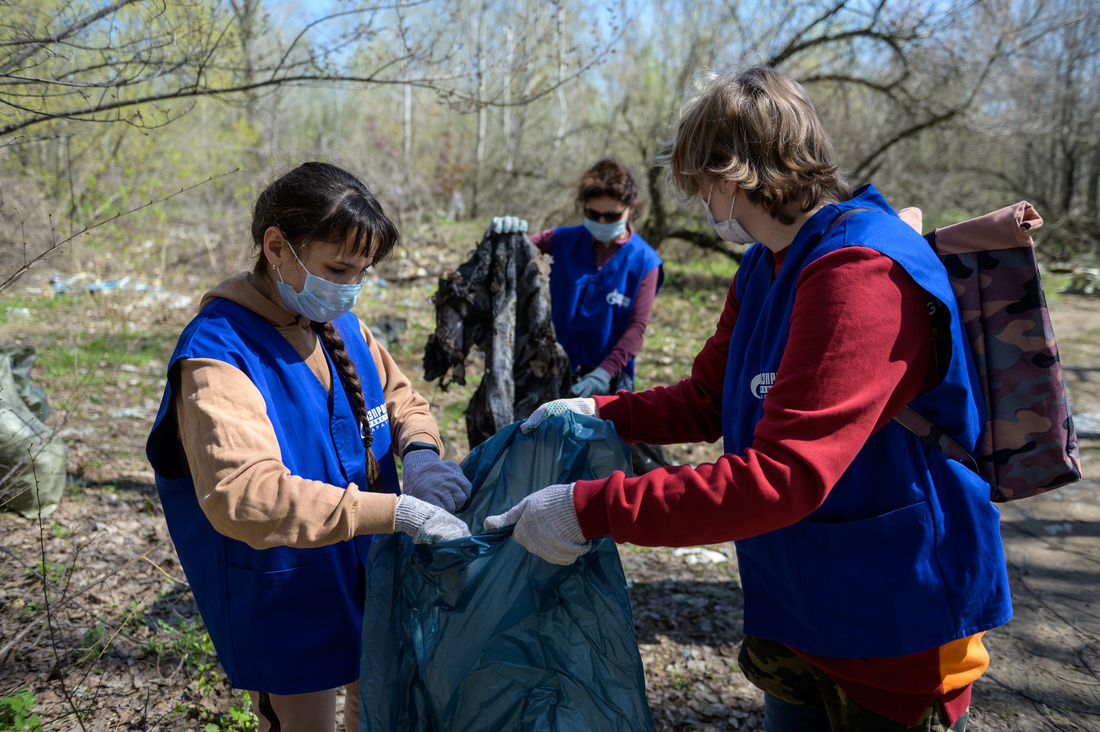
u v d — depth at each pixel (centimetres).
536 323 306
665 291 1206
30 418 379
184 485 166
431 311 963
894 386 129
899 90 1141
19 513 369
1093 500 468
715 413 184
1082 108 1475
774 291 147
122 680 264
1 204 321
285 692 164
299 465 163
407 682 160
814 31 1098
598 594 160
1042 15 1130
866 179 1194
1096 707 280
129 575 331
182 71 350
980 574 141
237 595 163
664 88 1245
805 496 125
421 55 412
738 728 269
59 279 910
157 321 846
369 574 160
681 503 128
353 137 1784
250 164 1027
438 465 174
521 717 155
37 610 295
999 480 156
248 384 152
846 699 148
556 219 1341
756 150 142
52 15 335
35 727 230
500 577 156
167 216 1054
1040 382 148
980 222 144
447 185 1666
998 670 306
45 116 307
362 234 154
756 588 157
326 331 176
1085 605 353
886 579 138
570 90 1889
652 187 1192
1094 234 1493
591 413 180
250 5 403
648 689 289
